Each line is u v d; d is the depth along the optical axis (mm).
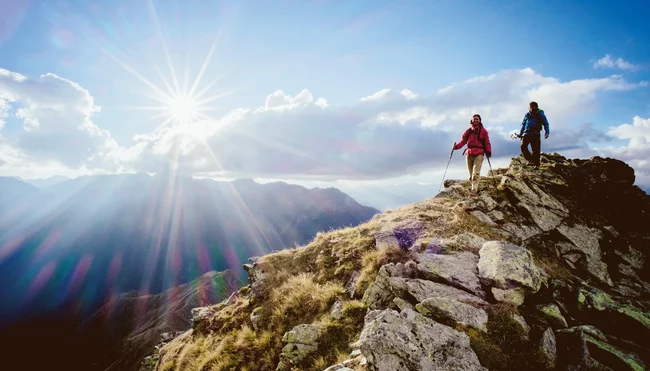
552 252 11008
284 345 10234
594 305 7750
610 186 14062
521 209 12750
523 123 16109
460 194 15867
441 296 7852
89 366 125375
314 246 16031
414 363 5508
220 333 13641
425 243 11000
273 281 14562
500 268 8047
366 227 15148
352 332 8953
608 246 11406
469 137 14523
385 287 9445
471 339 6480
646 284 9859
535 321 7164
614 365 5992
